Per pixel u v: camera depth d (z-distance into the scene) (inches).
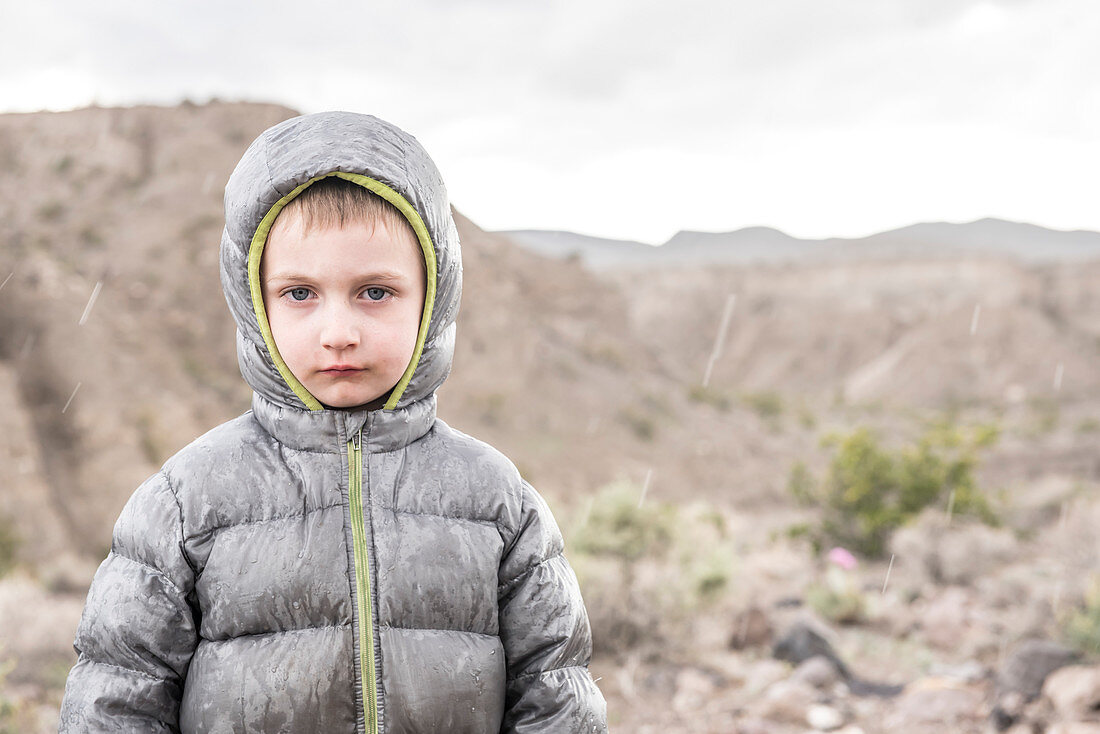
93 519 810.2
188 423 957.2
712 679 241.0
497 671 56.8
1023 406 2854.3
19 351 942.4
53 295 1028.5
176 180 1507.1
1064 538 319.9
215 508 54.6
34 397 904.9
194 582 54.6
